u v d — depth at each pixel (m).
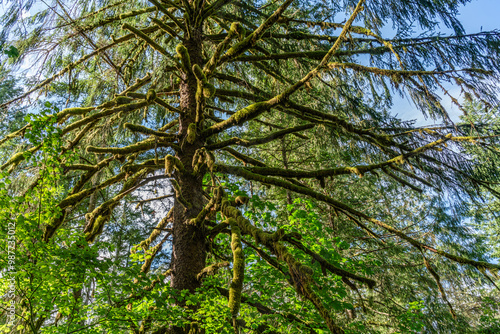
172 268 4.45
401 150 5.18
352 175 9.65
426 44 5.17
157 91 6.09
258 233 3.13
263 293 5.62
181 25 5.82
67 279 3.18
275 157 10.23
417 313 6.45
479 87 4.34
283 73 7.00
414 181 6.23
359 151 6.25
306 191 4.62
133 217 9.25
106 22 5.96
